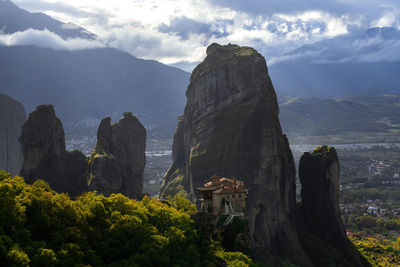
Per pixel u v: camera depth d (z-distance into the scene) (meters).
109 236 94.38
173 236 99.38
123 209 105.62
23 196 91.44
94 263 83.31
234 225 130.50
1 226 76.62
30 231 84.62
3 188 87.56
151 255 90.50
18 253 70.31
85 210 98.38
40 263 74.06
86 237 88.38
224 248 123.88
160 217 108.31
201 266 98.62
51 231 86.88
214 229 117.25
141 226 98.25
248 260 115.06
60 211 91.69
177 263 94.00
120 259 90.81
